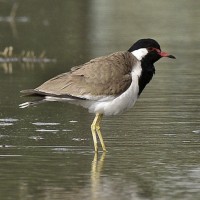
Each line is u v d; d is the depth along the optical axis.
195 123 16.05
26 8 36.50
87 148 14.12
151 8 37.56
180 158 13.40
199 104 18.03
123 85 13.99
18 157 13.44
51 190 11.55
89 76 13.91
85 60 24.06
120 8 37.09
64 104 18.42
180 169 12.73
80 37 29.03
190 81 21.14
